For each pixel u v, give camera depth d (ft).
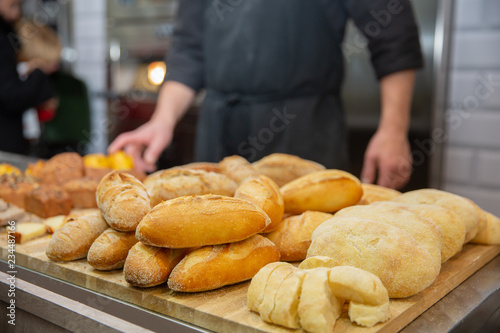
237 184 3.13
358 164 6.56
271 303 1.90
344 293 1.88
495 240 2.86
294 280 1.89
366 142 6.45
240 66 5.71
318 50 5.52
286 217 2.89
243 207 2.28
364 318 1.87
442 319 2.08
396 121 5.41
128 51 9.20
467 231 2.71
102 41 10.44
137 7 8.88
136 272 2.17
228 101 5.85
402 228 2.34
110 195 2.49
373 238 2.16
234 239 2.25
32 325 2.46
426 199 2.87
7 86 7.45
